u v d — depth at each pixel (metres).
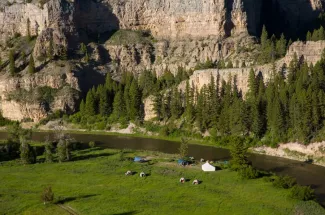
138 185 100.81
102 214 84.06
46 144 132.12
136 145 152.62
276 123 137.50
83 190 97.50
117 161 122.31
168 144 153.62
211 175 107.25
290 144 134.12
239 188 97.50
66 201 90.81
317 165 121.81
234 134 148.62
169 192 95.81
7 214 84.44
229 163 113.25
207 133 157.50
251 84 158.00
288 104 140.38
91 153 134.75
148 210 85.81
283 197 91.69
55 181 104.12
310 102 131.88
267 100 146.75
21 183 102.69
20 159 126.38
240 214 83.75
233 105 150.50
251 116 145.75
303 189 90.62
